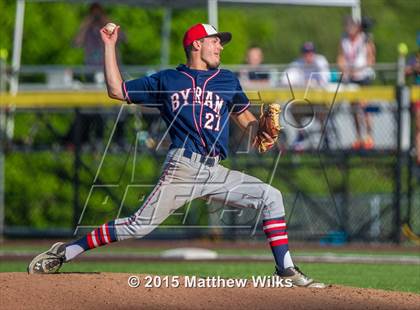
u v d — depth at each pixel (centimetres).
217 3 4353
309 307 1709
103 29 1983
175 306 1697
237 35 6047
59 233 4100
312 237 3894
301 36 8062
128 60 5566
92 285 1836
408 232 3844
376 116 3894
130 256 3319
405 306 1742
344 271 2759
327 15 8181
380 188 3894
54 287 1817
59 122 4219
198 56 1981
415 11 8394
